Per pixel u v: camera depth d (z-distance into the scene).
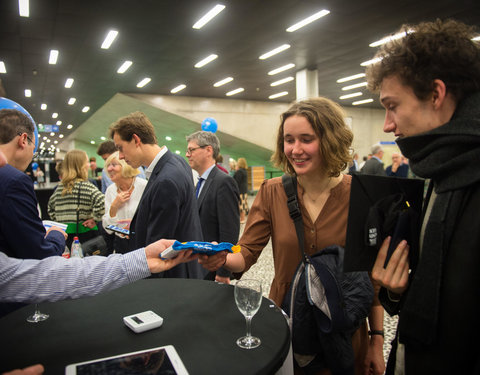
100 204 2.95
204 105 14.02
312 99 1.16
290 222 1.23
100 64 8.72
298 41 7.44
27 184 1.35
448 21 0.70
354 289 1.02
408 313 0.70
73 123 19.88
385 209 0.78
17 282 0.92
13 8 5.49
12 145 1.48
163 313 1.11
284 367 0.92
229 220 2.19
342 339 1.02
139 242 1.77
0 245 1.31
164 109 13.30
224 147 16.94
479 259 0.61
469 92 0.67
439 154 0.66
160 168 1.83
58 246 1.51
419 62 0.68
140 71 9.54
